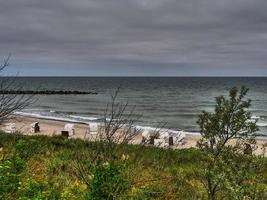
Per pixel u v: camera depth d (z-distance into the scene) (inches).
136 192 377.7
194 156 781.3
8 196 281.1
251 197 319.6
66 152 604.7
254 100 5590.6
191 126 2800.2
